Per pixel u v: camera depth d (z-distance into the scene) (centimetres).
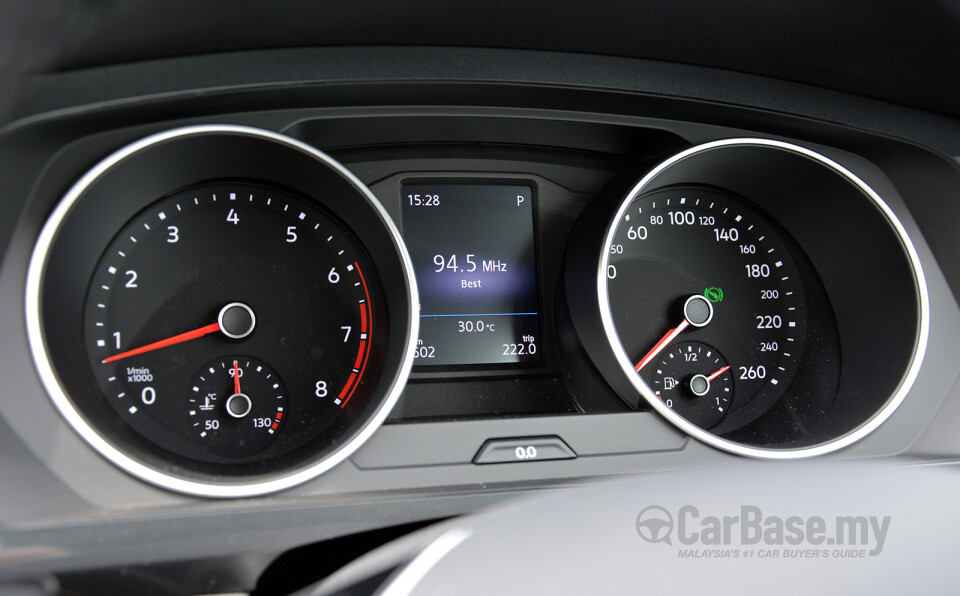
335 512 177
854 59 217
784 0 192
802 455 211
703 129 232
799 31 206
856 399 235
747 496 127
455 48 213
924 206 234
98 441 173
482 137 231
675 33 209
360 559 131
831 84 233
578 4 193
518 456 195
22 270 178
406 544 124
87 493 169
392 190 231
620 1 192
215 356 207
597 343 219
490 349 233
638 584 117
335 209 218
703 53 221
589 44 215
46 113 185
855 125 234
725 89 229
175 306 207
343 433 195
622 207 221
